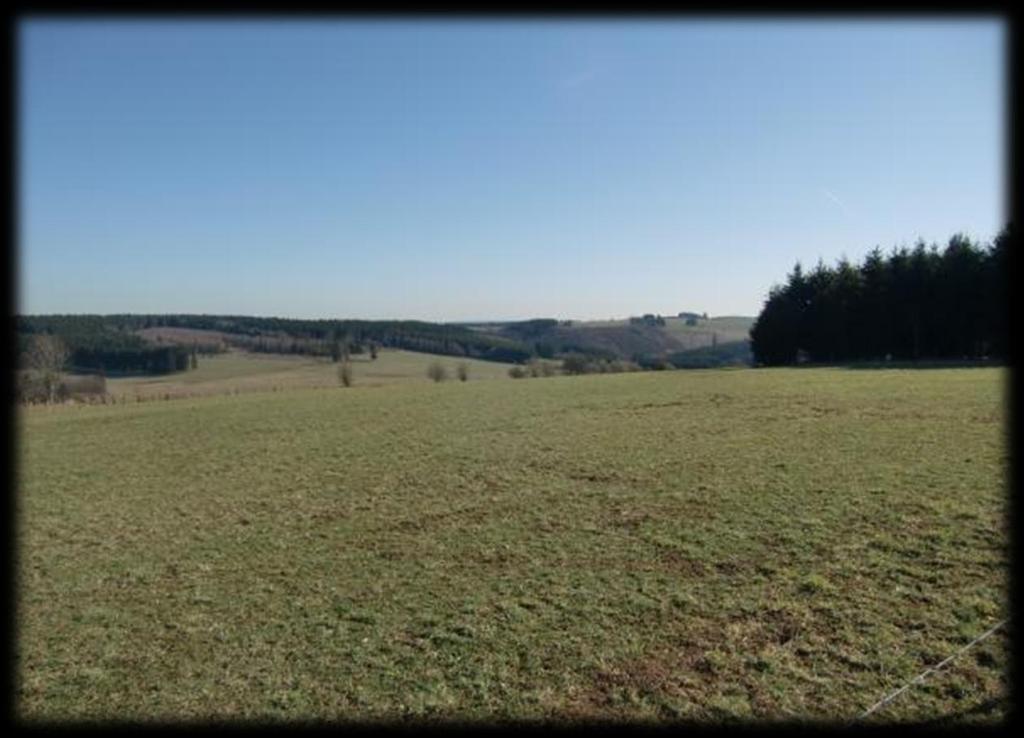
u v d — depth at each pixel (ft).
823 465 45.24
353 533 35.94
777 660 19.67
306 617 24.82
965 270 168.86
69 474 57.11
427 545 33.17
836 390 94.94
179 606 26.45
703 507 36.96
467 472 50.72
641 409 86.33
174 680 20.29
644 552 30.25
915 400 77.97
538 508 39.14
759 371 150.82
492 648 21.49
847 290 188.03
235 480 52.08
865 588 24.40
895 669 18.67
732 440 58.39
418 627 23.44
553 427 73.20
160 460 62.95
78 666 21.39
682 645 21.04
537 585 26.91
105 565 32.17
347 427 79.97
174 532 37.86
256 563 31.65
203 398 141.38
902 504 34.37
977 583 23.94
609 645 21.31
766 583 25.63
